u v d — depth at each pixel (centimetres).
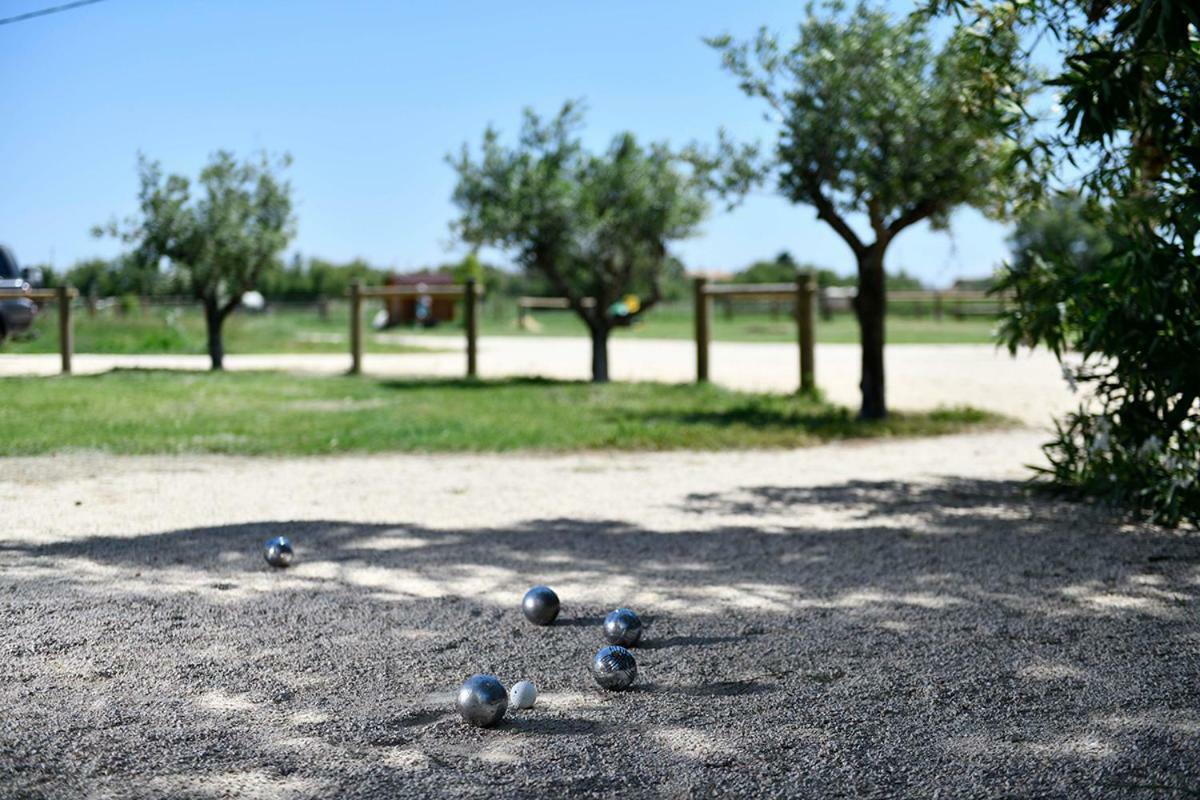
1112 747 317
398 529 631
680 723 336
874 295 1182
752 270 4828
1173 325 632
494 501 730
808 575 530
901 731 329
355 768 299
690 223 1634
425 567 539
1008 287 765
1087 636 428
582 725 334
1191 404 646
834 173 1111
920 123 1031
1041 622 448
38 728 324
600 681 364
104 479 786
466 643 418
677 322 4478
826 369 1894
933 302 4288
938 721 338
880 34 1064
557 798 282
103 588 486
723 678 379
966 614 460
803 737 325
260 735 322
